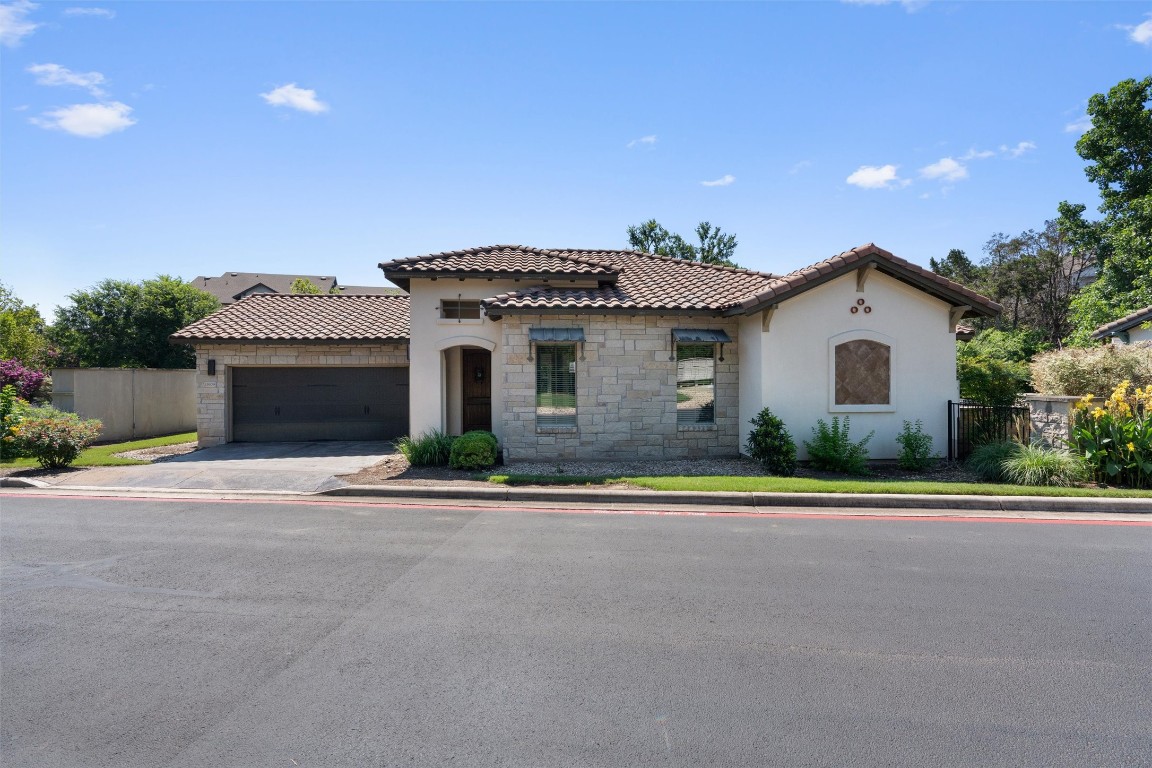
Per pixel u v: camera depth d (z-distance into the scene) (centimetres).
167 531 805
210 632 489
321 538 767
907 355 1330
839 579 611
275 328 1789
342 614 524
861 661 440
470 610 532
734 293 1416
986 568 645
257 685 407
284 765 325
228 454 1541
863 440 1255
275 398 1798
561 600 555
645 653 453
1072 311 2752
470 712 375
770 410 1297
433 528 818
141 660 442
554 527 822
